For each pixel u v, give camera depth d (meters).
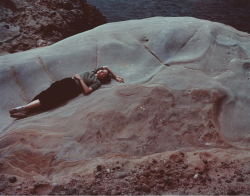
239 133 4.20
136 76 4.89
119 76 4.88
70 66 5.02
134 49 5.41
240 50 5.64
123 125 3.97
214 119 4.25
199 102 4.38
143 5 16.17
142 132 3.92
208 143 3.95
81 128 3.87
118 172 3.35
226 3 15.89
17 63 4.77
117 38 5.71
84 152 3.63
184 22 6.26
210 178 3.32
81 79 4.60
